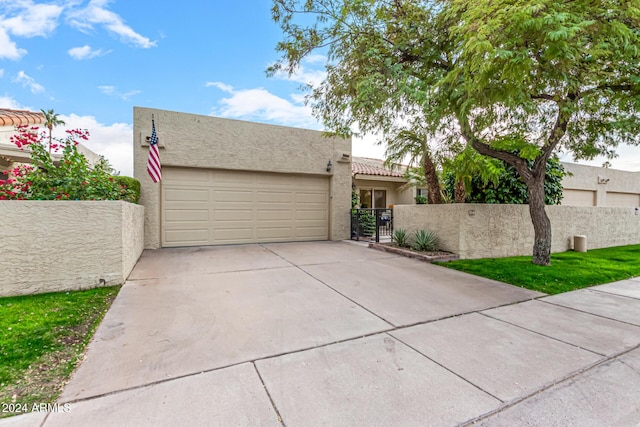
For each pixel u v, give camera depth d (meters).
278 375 2.32
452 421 1.85
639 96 4.95
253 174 9.30
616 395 2.14
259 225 9.41
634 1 3.87
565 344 2.91
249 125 9.06
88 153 11.11
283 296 4.25
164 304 3.83
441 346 2.84
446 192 9.27
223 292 4.38
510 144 6.36
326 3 5.86
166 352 2.64
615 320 3.55
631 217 10.71
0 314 3.32
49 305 3.66
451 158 7.82
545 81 4.87
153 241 8.03
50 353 2.56
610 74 4.89
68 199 4.77
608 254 8.05
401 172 14.47
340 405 1.98
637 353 2.75
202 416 1.85
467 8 4.69
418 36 5.74
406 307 3.91
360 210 10.29
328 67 6.80
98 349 2.67
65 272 4.31
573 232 8.85
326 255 7.43
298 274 5.50
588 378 2.34
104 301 3.88
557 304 4.13
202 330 3.10
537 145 6.27
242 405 1.96
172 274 5.34
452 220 7.18
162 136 8.06
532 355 2.69
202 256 7.06
